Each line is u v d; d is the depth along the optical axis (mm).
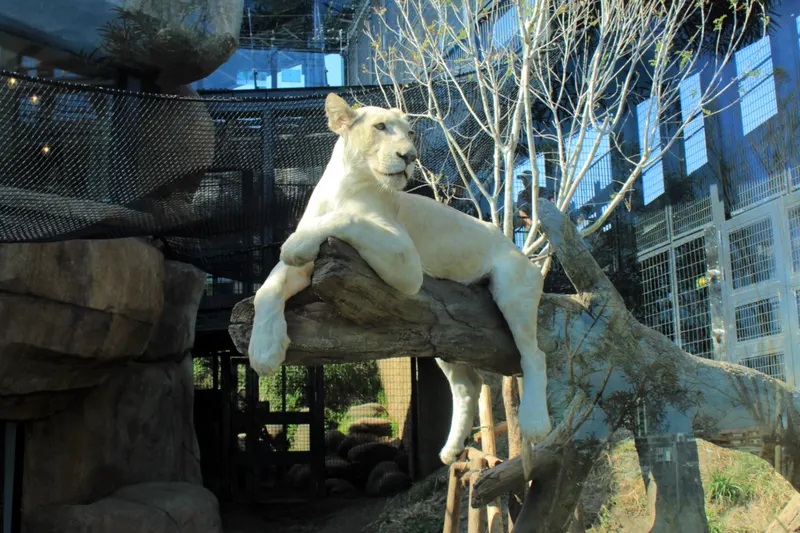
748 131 9156
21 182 6543
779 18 9008
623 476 6742
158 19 8812
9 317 8117
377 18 11594
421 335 3855
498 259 4070
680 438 5223
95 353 9242
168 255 10297
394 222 3713
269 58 11727
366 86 9344
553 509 5035
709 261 9430
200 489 10477
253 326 3406
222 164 7230
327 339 3648
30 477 9648
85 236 7477
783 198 8500
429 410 13500
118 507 9289
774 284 8469
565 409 5070
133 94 6254
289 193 7641
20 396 8992
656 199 10391
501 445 10281
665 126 10422
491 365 4141
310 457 13414
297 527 11719
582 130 7605
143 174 6867
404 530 10344
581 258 5328
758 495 6863
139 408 10602
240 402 13555
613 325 5234
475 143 8773
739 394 5359
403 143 3682
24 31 8500
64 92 6137
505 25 9281
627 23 8164
